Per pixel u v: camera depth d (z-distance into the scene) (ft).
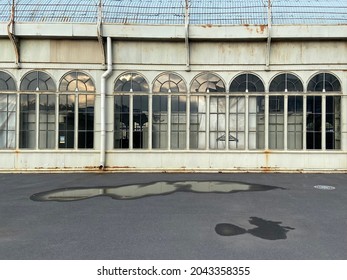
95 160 44.70
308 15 44.98
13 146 44.65
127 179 38.83
